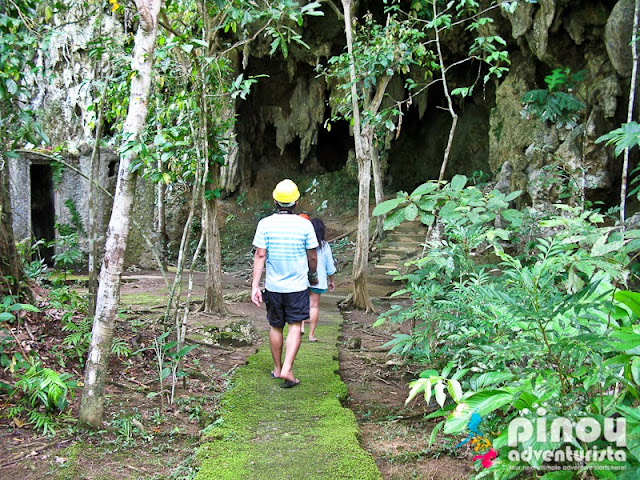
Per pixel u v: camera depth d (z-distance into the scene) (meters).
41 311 5.36
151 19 3.70
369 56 8.12
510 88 12.39
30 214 10.48
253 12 6.00
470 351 3.24
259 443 3.57
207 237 7.78
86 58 11.32
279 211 4.82
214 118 6.84
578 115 11.20
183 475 3.22
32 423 3.70
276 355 4.88
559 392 2.61
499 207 3.60
